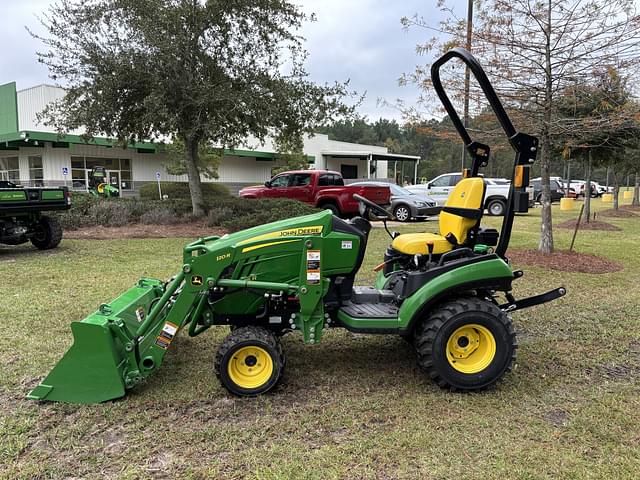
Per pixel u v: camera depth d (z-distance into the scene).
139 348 3.31
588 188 13.80
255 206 13.70
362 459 2.58
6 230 8.52
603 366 3.84
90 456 2.62
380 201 15.41
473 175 4.06
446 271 3.36
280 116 12.35
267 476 2.44
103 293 5.89
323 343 4.32
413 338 3.80
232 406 3.17
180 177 27.00
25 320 4.85
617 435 2.80
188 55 11.69
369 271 7.16
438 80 4.09
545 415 3.05
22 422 2.94
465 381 3.30
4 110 24.17
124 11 11.58
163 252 8.88
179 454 2.64
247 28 12.62
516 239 10.61
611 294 5.92
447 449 2.67
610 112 7.04
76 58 11.75
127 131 12.69
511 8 6.81
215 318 3.57
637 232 12.21
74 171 22.53
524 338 4.45
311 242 3.26
